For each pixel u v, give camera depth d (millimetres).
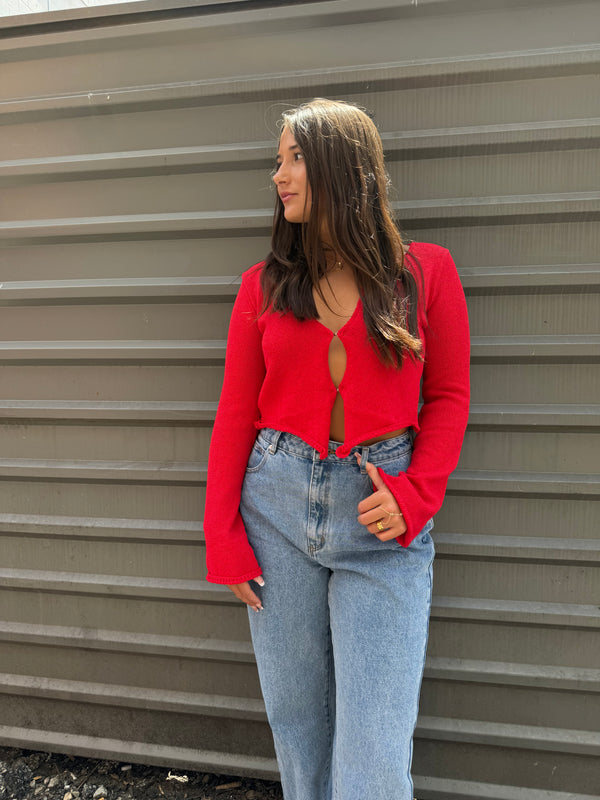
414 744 1841
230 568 1314
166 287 1785
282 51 1657
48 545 1992
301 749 1449
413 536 1189
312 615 1375
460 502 1739
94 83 1773
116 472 1890
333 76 1620
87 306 1869
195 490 1880
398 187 1656
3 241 1874
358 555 1282
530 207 1589
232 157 1702
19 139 1839
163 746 1978
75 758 2021
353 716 1249
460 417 1262
